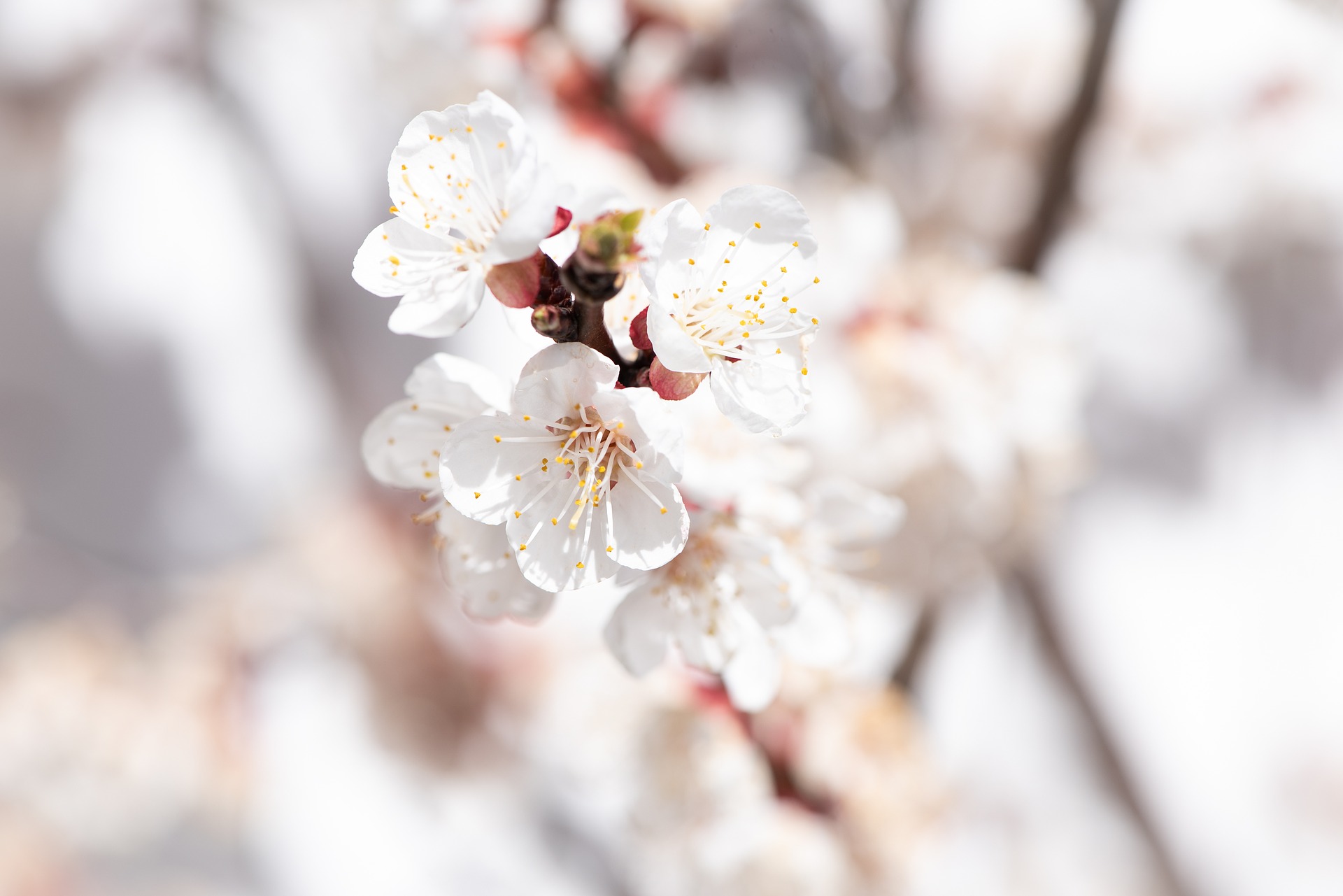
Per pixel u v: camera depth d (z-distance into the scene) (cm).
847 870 38
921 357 42
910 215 55
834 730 38
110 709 71
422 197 29
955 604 48
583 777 39
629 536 29
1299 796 100
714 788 37
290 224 88
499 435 29
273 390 126
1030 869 80
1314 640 105
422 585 67
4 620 79
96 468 130
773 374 29
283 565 76
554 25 44
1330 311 97
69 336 132
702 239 29
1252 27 65
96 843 77
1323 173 70
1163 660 104
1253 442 108
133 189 121
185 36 89
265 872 81
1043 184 51
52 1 90
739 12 50
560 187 28
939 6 62
